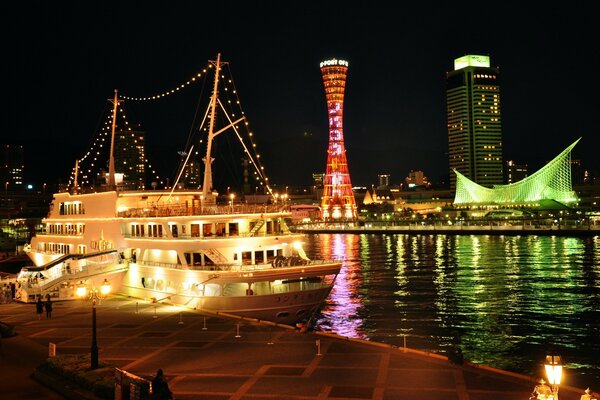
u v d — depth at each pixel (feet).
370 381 100.07
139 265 191.72
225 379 103.81
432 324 196.13
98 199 213.66
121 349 127.03
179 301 174.40
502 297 246.47
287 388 97.96
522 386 95.66
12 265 356.38
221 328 143.84
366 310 224.33
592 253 420.36
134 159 625.00
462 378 100.27
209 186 193.67
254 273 160.76
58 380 102.42
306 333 137.08
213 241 171.32
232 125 194.29
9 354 125.49
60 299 195.31
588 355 153.89
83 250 223.10
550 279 294.46
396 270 354.54
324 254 485.15
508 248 485.97
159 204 207.51
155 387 86.53
